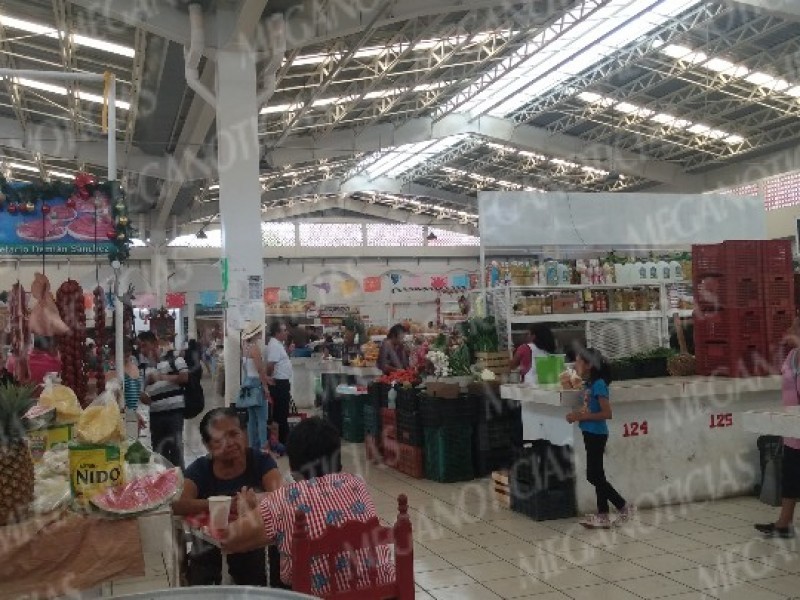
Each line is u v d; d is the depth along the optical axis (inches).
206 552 114.5
